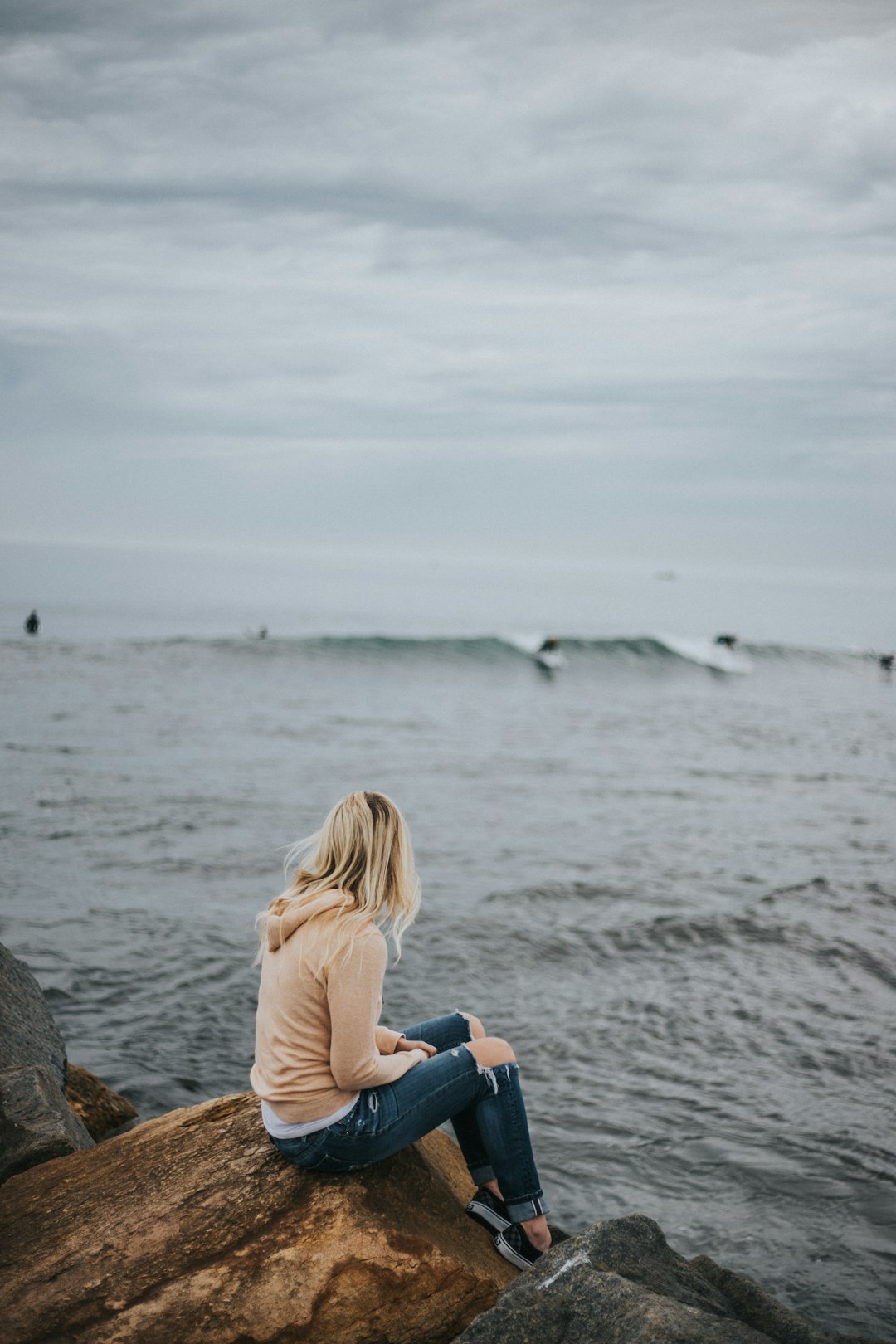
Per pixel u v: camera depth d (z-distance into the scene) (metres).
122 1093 7.14
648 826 15.88
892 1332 5.10
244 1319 3.21
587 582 155.25
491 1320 3.17
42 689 27.52
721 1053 8.17
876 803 18.09
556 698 31.97
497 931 10.87
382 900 3.41
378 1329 3.29
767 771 20.89
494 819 16.05
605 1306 3.13
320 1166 3.51
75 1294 3.26
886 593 153.12
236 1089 7.39
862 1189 6.29
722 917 11.44
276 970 3.43
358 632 62.25
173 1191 3.62
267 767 19.14
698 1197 6.21
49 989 8.84
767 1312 3.74
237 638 38.97
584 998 9.24
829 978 9.83
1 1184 3.96
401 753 21.34
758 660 42.72
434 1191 3.77
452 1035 3.92
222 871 12.69
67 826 14.38
